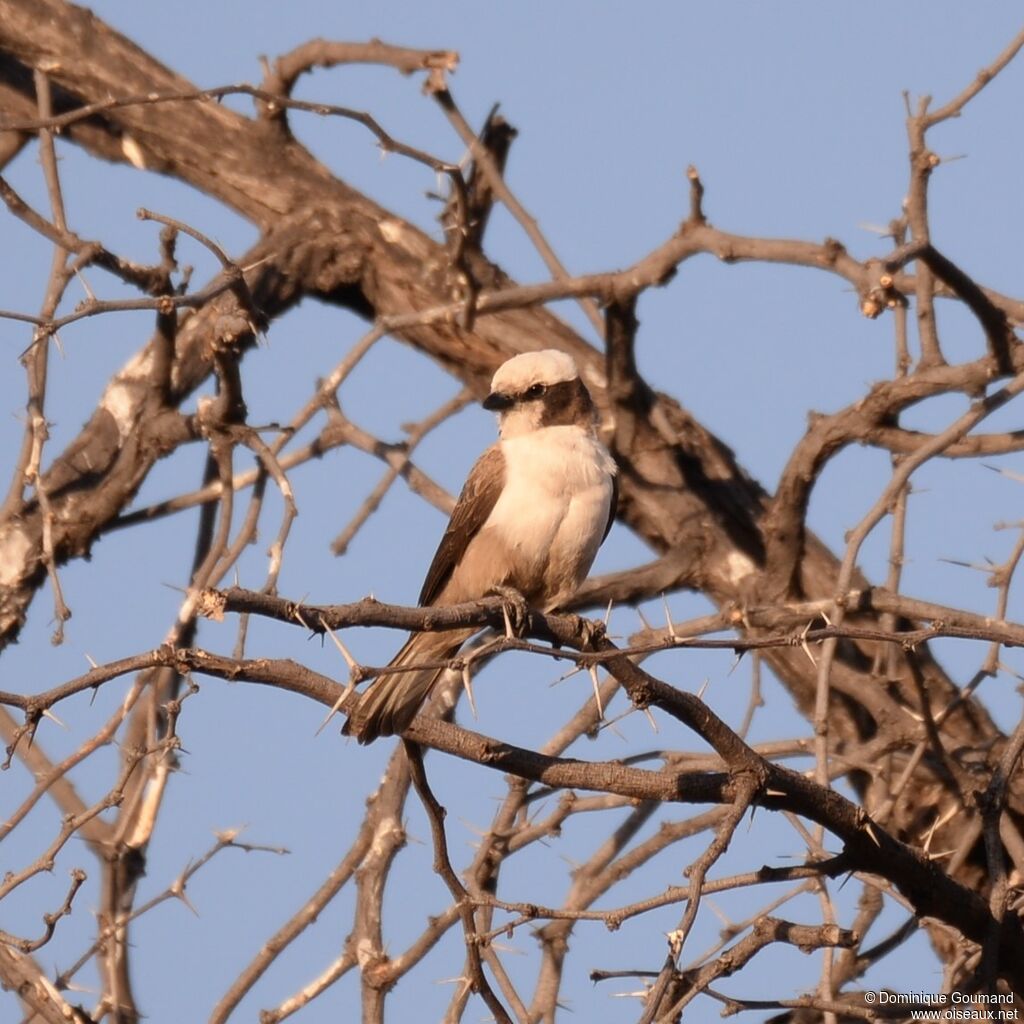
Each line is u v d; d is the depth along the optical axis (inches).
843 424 553.0
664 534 632.4
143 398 645.3
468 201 570.6
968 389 528.1
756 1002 370.9
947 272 490.9
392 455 587.8
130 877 462.9
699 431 663.8
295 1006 458.9
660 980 313.7
